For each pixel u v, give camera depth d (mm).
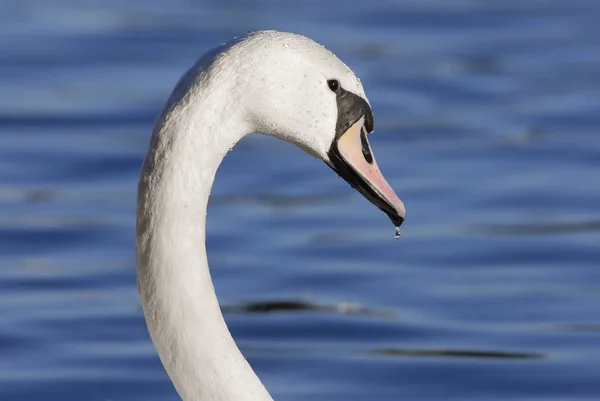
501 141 18047
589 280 13102
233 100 5520
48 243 14211
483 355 11219
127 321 11992
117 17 26203
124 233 14562
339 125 5988
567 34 24953
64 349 11312
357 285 12969
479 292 12766
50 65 22375
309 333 11719
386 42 24234
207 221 14828
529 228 14609
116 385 10586
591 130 18562
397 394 10453
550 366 10953
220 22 25625
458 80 21516
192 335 5559
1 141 18047
